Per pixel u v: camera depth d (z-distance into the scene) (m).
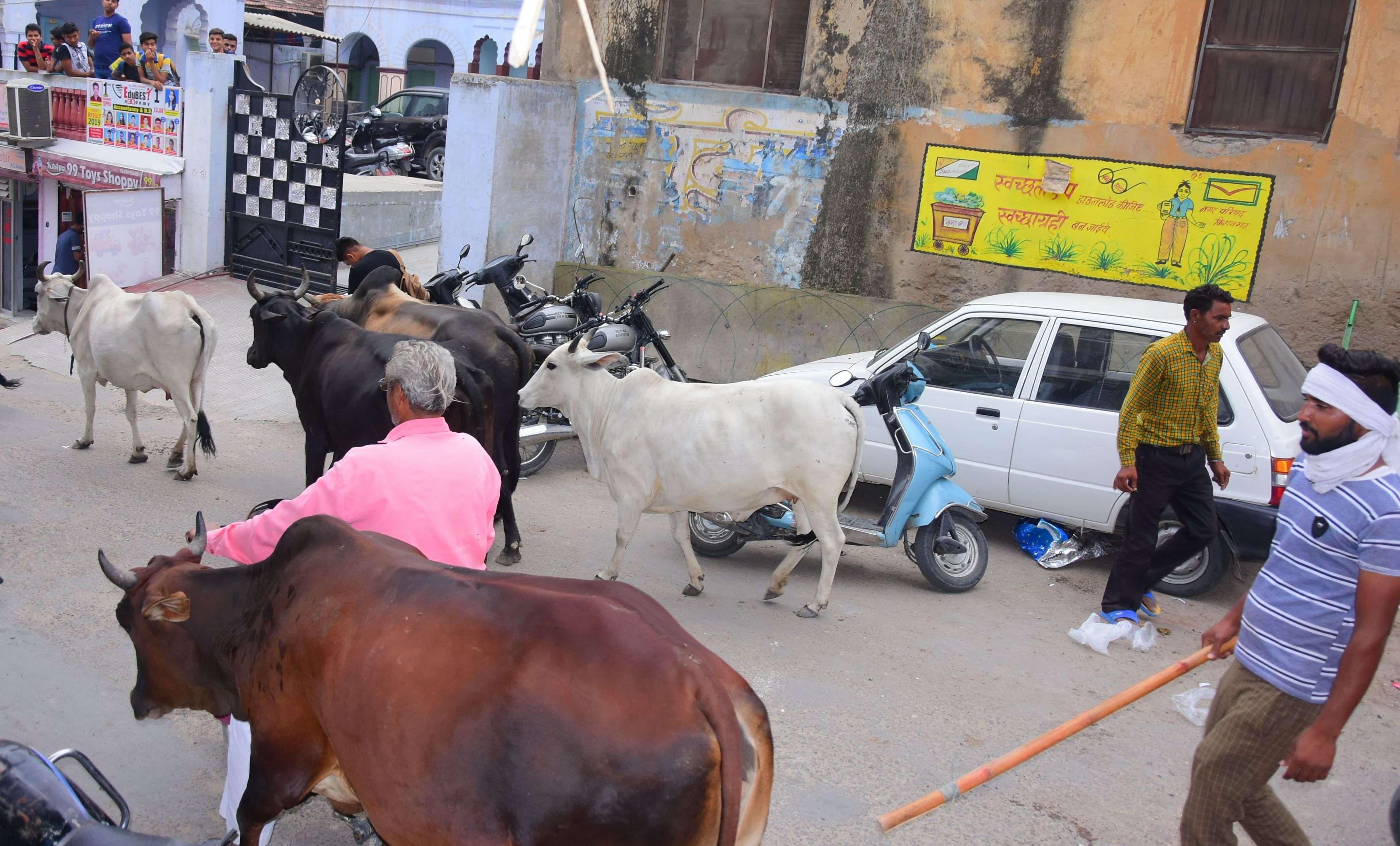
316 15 28.00
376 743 2.55
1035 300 7.25
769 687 5.11
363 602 2.69
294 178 13.28
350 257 9.05
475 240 10.49
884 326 9.82
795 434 5.68
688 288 10.64
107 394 10.48
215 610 3.10
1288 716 3.14
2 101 16.25
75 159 14.80
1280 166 8.23
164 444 8.85
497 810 2.40
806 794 4.21
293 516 3.24
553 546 7.06
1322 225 8.16
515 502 8.02
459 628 2.52
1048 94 8.95
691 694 2.36
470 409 5.89
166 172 13.82
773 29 10.16
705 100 10.40
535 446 8.54
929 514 6.32
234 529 3.39
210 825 3.87
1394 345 8.05
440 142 21.39
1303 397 6.80
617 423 5.93
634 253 10.98
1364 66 7.88
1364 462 3.04
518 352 6.68
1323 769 2.98
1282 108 8.27
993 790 4.32
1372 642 2.91
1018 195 9.19
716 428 5.73
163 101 14.19
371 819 2.68
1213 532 5.89
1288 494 3.25
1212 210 8.48
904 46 9.45
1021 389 7.03
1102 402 6.75
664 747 2.31
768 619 5.99
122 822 3.05
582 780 2.32
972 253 9.46
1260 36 8.23
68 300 8.27
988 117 9.22
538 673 2.40
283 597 2.88
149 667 3.31
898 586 6.70
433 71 28.86
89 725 4.47
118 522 6.84
